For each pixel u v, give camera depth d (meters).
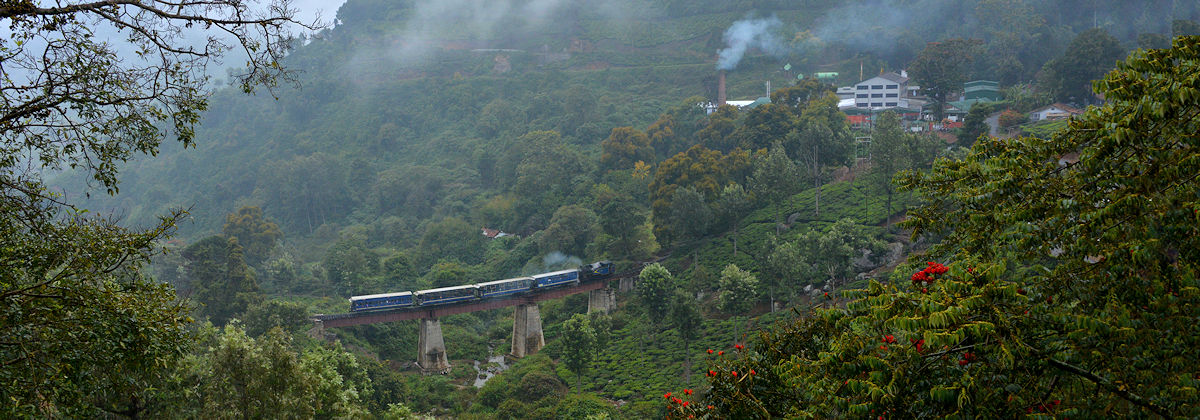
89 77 13.28
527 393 78.19
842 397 13.65
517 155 181.12
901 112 164.75
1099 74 133.00
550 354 92.62
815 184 123.12
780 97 157.75
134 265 15.58
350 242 151.00
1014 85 170.50
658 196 116.44
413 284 130.00
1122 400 12.45
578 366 76.12
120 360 14.32
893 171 93.25
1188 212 12.41
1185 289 11.93
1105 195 14.57
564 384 81.38
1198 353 11.73
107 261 14.88
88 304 14.05
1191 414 10.53
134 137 14.48
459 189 192.12
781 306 86.38
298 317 87.50
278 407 31.86
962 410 11.98
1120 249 12.69
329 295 131.75
